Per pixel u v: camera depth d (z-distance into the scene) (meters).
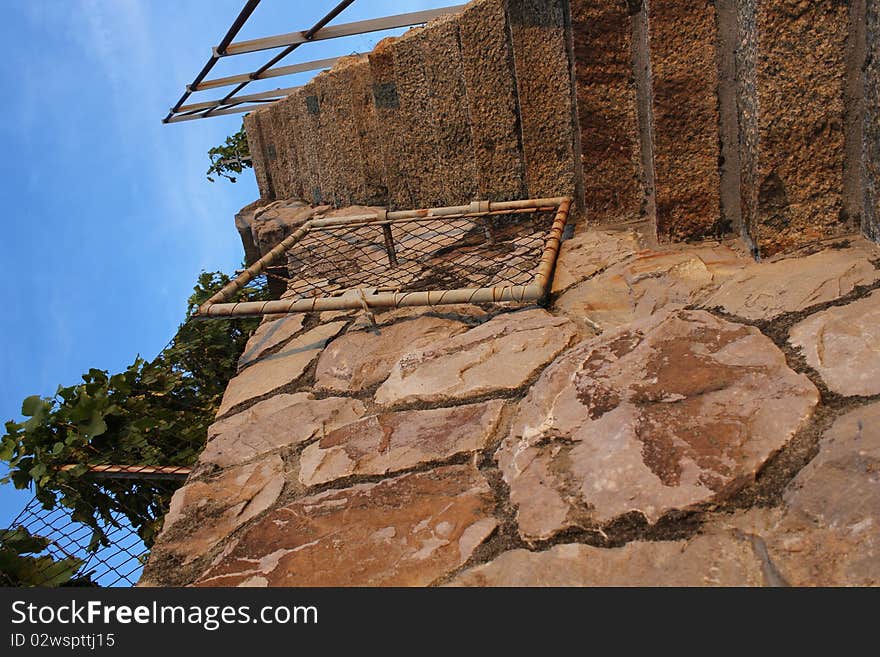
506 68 3.08
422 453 1.86
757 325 1.87
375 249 3.70
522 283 2.63
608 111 2.80
